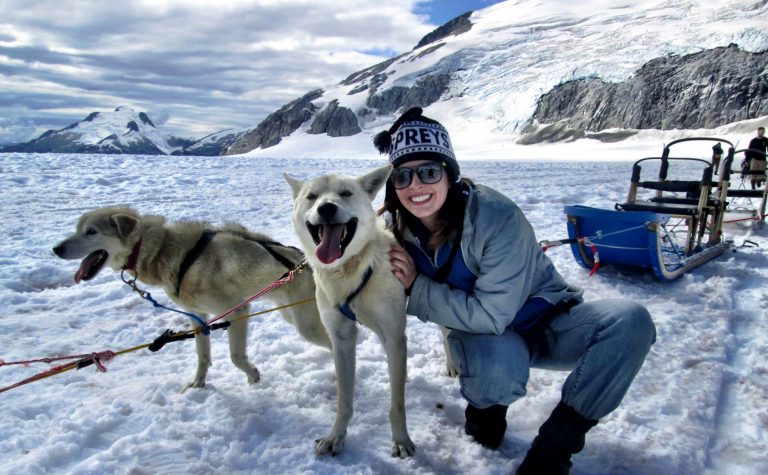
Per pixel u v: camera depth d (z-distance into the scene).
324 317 2.59
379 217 3.01
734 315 4.07
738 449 2.44
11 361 3.31
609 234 4.92
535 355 2.50
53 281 5.13
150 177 13.78
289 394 3.01
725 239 6.59
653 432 2.55
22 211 8.39
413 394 3.01
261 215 8.66
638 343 2.08
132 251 3.30
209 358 3.12
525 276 2.29
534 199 10.84
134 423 2.63
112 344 3.73
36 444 2.40
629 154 58.69
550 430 2.13
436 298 2.40
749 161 11.87
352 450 2.45
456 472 2.32
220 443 2.46
